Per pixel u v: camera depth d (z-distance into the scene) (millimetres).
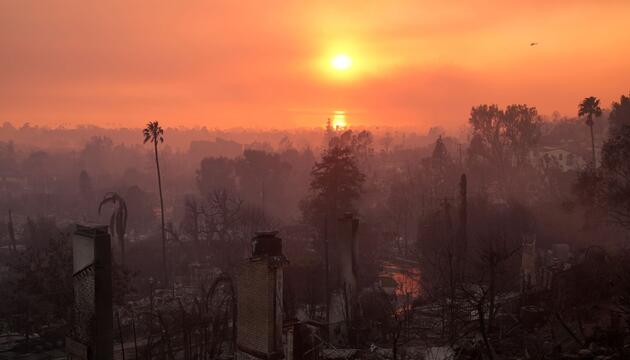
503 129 93375
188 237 71562
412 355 21359
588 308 25094
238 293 17078
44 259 32562
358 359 20922
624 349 18797
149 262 61312
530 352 20328
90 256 18859
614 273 26703
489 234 43656
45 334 33625
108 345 18781
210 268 54906
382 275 52594
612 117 70438
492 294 23391
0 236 85500
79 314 19406
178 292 46906
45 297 31219
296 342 18141
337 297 24812
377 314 25703
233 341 22266
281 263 16281
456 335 22812
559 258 47688
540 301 27375
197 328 24422
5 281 45375
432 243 50594
